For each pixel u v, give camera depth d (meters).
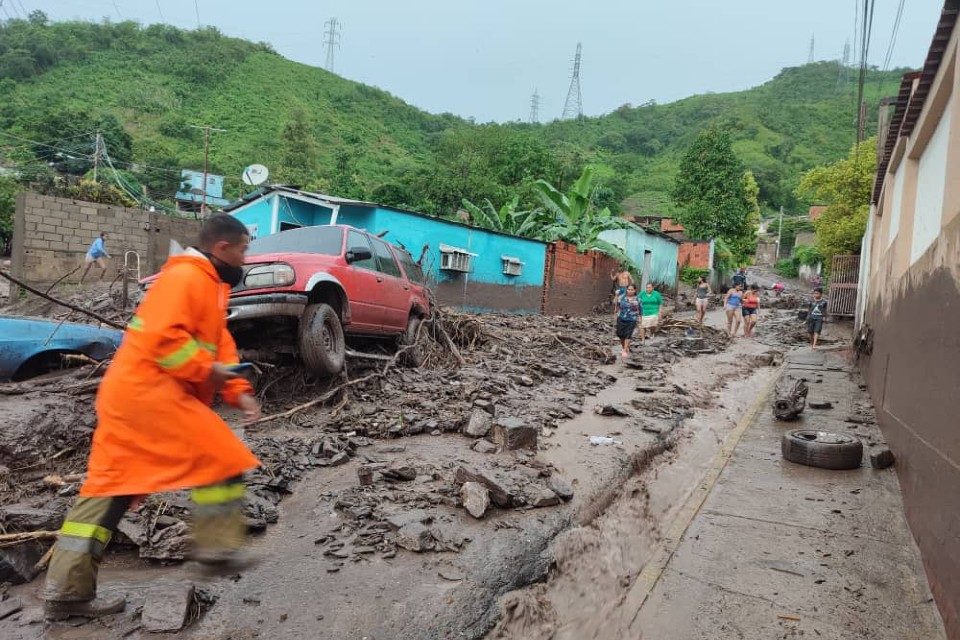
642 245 30.55
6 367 5.66
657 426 7.51
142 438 2.68
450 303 18.47
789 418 8.56
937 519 4.22
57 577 2.85
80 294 13.45
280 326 6.54
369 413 6.65
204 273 2.85
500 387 8.39
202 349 2.73
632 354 13.46
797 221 66.69
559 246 22.70
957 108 4.97
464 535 4.25
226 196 43.50
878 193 12.82
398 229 17.06
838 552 4.72
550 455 6.13
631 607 3.99
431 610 3.39
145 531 3.73
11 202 24.61
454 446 6.07
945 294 4.74
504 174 38.50
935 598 4.00
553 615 3.75
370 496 4.68
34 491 4.16
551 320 18.55
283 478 4.80
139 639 2.91
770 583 4.27
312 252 7.34
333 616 3.26
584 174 25.56
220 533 2.80
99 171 36.94
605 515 5.16
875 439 7.64
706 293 18.89
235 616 3.19
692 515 5.44
